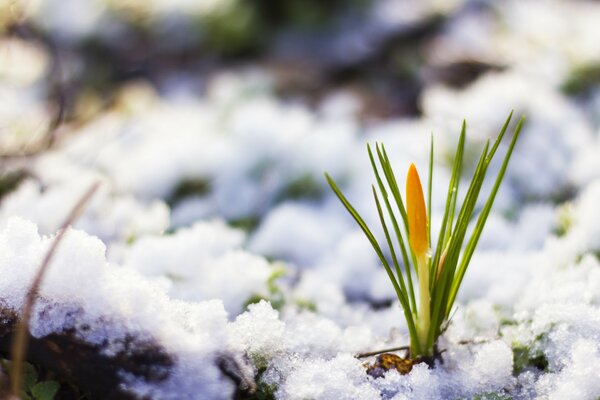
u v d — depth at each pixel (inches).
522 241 29.7
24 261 22.4
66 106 47.4
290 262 30.0
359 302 28.2
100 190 29.7
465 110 39.4
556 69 47.1
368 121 49.9
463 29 63.0
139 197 34.0
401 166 36.4
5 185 32.4
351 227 32.2
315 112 52.1
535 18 67.9
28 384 22.5
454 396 23.2
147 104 52.8
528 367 23.7
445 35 62.1
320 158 35.5
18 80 54.0
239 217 32.8
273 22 66.4
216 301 22.9
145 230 28.5
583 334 23.5
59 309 22.2
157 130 41.2
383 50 60.6
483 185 34.3
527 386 23.3
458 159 22.8
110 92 57.0
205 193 34.9
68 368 22.1
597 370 22.6
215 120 43.4
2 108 47.6
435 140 38.4
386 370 23.4
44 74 55.3
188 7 62.9
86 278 22.3
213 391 22.0
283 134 36.8
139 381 22.0
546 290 25.0
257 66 62.2
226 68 63.1
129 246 27.5
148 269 26.0
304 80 58.9
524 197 34.2
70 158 36.7
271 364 23.3
